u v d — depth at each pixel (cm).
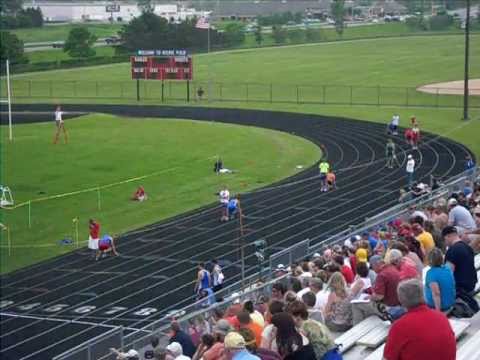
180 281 4066
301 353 1220
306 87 11269
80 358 2134
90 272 4275
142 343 2175
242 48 15900
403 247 1950
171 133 8212
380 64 13000
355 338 1511
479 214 2411
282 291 2003
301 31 17525
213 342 1628
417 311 1102
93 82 12269
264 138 7888
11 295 3981
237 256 4406
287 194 5747
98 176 6412
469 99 9856
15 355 3262
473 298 1609
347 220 5006
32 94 11331
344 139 7762
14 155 7238
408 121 8575
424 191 4369
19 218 5325
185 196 5788
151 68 10462
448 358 1095
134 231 4978
